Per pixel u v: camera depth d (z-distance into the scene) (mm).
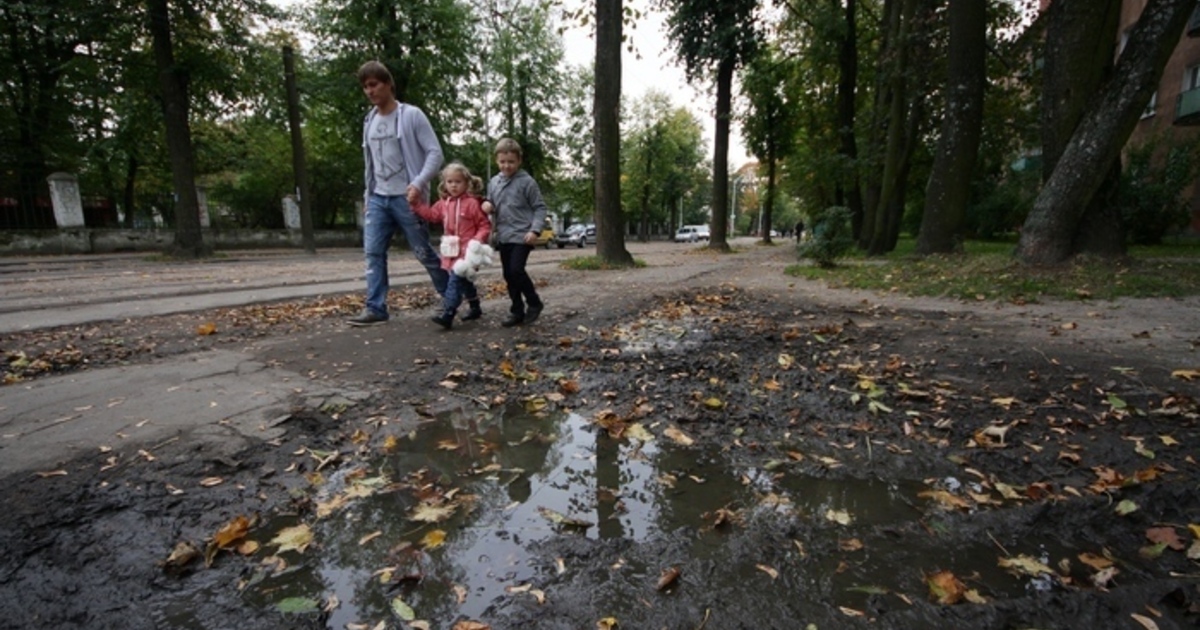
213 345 4262
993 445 2441
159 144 22094
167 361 3770
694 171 54812
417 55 24656
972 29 9500
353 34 23266
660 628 1357
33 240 16797
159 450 2322
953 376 3367
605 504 1987
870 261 12117
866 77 19625
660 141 47750
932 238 10234
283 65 20188
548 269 11812
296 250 23609
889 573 1594
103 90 17766
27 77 18125
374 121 4840
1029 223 7523
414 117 4781
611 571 1585
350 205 31438
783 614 1416
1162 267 7000
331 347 4176
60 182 17516
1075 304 5848
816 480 2182
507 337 4547
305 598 1466
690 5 20438
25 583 1492
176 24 16188
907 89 13258
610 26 11422
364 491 2047
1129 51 6586
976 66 9617
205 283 9133
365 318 5094
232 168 28172
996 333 4484
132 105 18797
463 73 26672
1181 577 1568
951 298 6574
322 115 25906
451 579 1548
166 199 29438
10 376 3354
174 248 16500
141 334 4703
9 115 17906
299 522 1841
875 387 3195
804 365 3717
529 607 1431
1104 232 7457
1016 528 1834
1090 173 6953
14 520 1777
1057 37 7383
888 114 14828
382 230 5043
